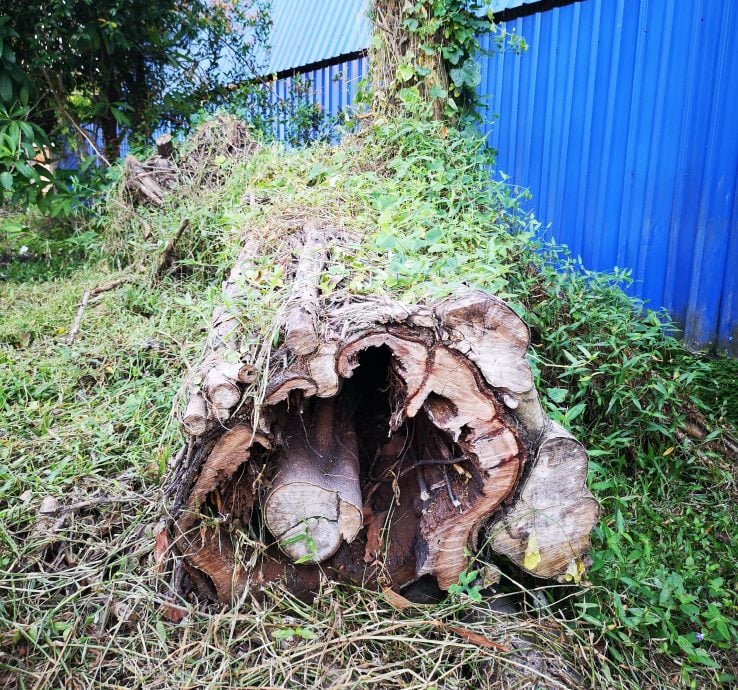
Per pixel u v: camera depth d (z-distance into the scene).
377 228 2.57
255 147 5.28
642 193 3.82
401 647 1.79
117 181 5.40
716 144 3.43
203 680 1.66
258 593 1.96
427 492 2.04
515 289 3.06
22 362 3.31
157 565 1.92
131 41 6.59
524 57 4.45
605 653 1.83
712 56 3.39
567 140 4.23
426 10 3.95
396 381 1.85
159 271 4.40
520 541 1.87
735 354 3.49
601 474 2.61
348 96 6.58
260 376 1.65
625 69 3.81
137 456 2.56
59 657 1.71
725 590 2.09
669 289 3.76
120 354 3.38
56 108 6.17
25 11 5.79
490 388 1.73
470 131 4.17
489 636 1.81
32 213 6.67
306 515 1.91
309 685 1.69
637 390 2.90
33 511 2.27
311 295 1.80
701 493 2.76
